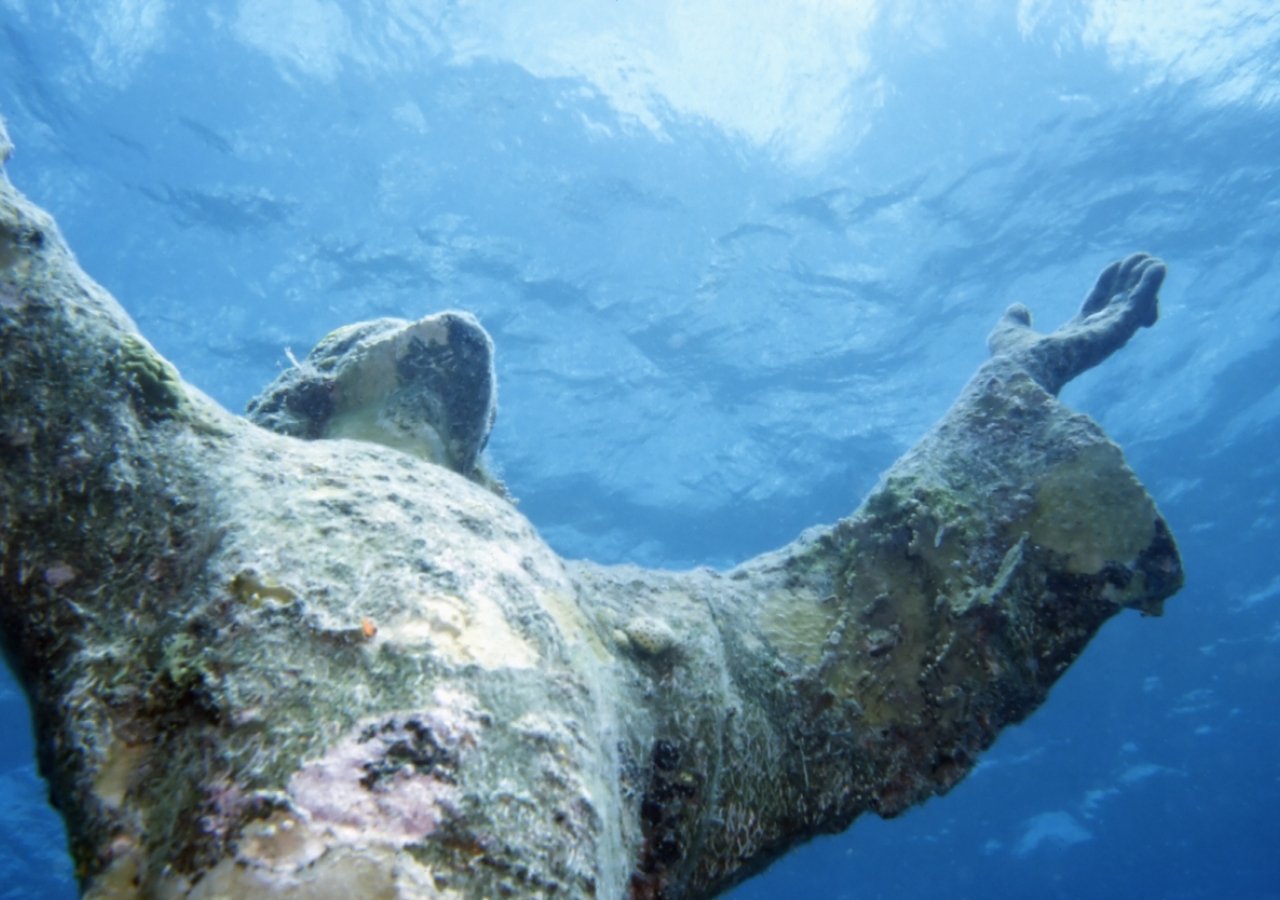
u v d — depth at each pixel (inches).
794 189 595.5
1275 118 561.6
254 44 508.7
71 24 485.1
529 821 44.8
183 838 41.7
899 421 745.0
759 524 832.9
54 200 570.3
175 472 64.8
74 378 66.7
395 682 47.2
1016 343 139.9
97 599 57.9
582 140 565.9
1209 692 882.1
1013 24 522.0
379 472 68.6
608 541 848.9
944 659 110.1
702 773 85.0
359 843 40.5
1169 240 633.0
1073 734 919.7
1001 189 597.6
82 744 49.7
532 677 52.7
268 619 49.6
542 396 713.0
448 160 574.2
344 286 636.7
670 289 650.8
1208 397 734.5
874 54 533.6
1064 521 112.5
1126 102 555.5
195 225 592.4
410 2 499.2
